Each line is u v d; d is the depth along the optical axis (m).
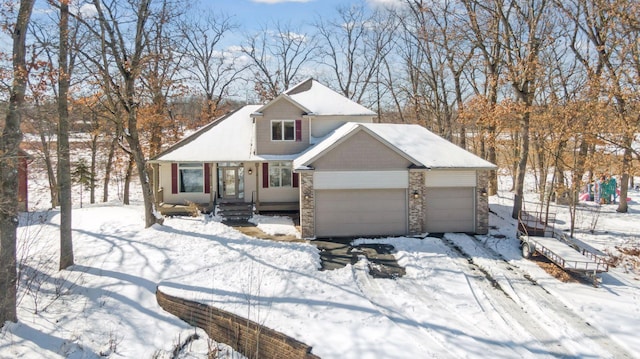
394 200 19.66
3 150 10.91
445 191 20.08
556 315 11.98
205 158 23.45
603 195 27.61
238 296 12.70
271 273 14.45
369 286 13.94
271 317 11.43
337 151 19.19
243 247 17.11
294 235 19.58
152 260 15.70
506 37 21.98
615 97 17.92
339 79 43.09
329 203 19.39
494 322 11.61
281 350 10.52
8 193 11.08
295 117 24.30
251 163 24.75
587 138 19.20
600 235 19.20
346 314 11.63
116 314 12.47
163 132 31.72
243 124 26.81
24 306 12.55
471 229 20.17
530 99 22.42
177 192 24.33
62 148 15.13
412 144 21.38
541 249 15.95
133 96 19.11
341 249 17.58
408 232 19.61
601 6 18.33
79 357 10.62
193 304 12.36
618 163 19.19
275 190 24.67
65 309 12.53
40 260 16.17
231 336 11.57
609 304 12.50
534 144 24.38
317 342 10.21
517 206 22.52
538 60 23.89
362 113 25.48
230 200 24.72
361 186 19.31
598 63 22.09
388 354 9.77
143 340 11.55
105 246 17.42
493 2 22.91
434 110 36.62
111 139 33.75
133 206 26.64
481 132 28.80
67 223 15.27
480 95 27.47
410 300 12.89
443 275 14.86
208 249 16.86
